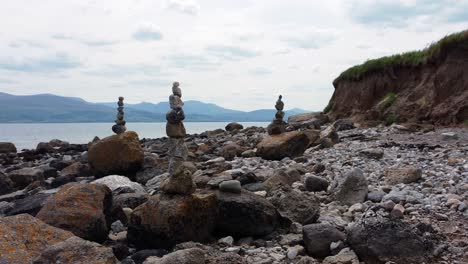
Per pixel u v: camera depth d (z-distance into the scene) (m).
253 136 31.69
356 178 11.27
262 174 14.38
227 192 9.91
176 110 13.77
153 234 8.81
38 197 12.36
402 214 9.50
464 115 24.36
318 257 8.30
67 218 9.34
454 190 11.12
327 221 9.67
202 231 9.19
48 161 28.16
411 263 7.53
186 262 6.79
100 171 18.16
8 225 7.80
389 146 19.27
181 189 9.06
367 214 9.09
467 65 26.06
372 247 7.78
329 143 21.05
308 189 12.62
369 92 34.12
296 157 18.75
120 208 10.81
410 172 12.48
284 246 8.70
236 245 9.14
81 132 139.50
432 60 28.86
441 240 8.20
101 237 9.64
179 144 13.92
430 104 26.88
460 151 16.28
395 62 32.59
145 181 17.27
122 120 26.83
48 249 7.03
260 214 9.43
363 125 29.52
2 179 17.88
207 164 17.52
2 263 6.94
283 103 21.83
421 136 21.77
